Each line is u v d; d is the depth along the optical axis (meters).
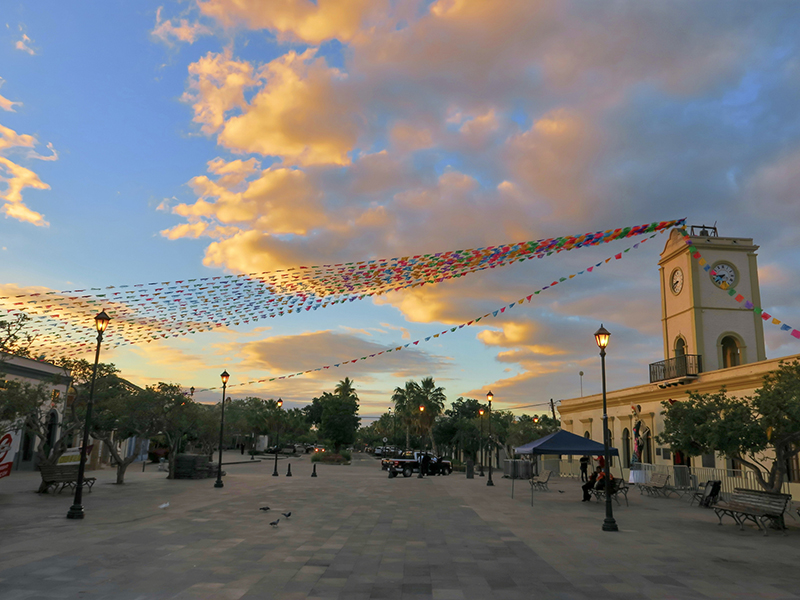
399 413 76.38
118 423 25.11
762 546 11.76
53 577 8.41
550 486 28.58
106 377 24.62
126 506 17.02
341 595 7.69
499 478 35.97
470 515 16.42
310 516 15.52
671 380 26.48
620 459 31.89
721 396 16.97
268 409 87.88
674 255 29.14
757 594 7.96
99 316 14.72
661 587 8.30
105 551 10.32
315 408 117.94
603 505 19.64
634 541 12.26
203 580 8.34
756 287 27.62
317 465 55.09
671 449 17.83
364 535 12.59
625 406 31.80
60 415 32.47
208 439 39.91
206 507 17.09
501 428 61.31
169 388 26.61
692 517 16.45
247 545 11.09
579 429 38.12
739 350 27.25
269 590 7.88
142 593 7.61
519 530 13.66
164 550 10.48
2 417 18.52
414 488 26.22
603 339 15.06
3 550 10.34
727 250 27.86
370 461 75.12
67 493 20.53
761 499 14.30
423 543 11.71
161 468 37.00
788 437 14.82
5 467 19.12
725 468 22.41
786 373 15.09
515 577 8.84
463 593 7.88
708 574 9.16
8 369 27.48
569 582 8.55
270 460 61.91
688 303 27.81
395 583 8.38
